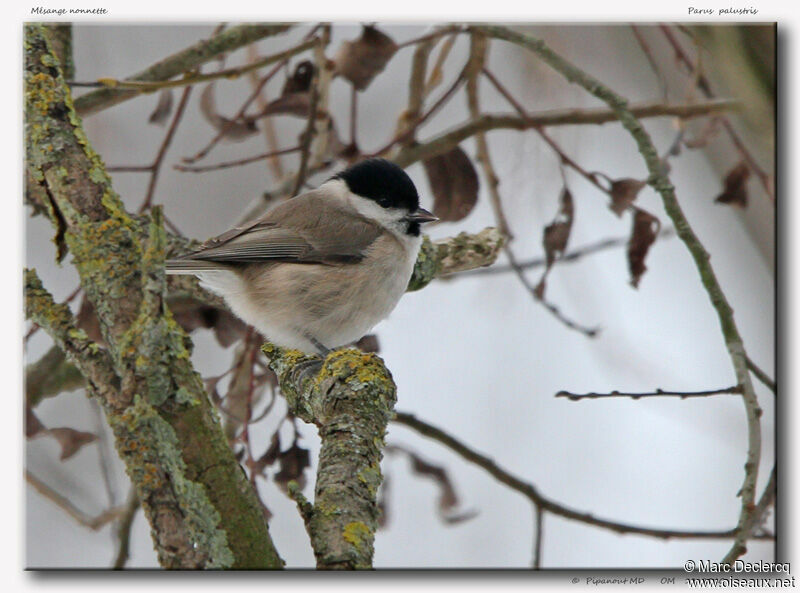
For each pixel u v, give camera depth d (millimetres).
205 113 10250
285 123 13242
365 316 9227
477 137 11164
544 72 12023
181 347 5660
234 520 5477
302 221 9180
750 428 7332
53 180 6301
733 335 7977
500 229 10914
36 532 10547
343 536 5176
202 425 5535
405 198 9422
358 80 10016
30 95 6648
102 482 11070
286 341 9094
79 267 6059
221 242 8953
